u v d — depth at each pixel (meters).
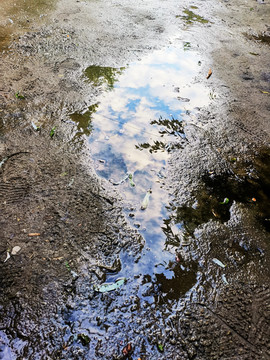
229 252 2.00
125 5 5.50
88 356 1.49
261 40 4.77
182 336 1.58
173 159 2.62
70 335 1.55
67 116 2.94
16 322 1.57
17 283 1.71
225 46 4.49
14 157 2.45
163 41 4.45
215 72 3.88
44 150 2.55
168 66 3.90
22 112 2.90
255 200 2.36
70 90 3.28
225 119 3.11
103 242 1.96
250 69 4.00
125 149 2.67
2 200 2.12
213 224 2.16
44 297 1.67
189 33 4.75
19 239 1.91
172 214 2.20
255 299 1.77
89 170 2.44
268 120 3.14
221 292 1.79
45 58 3.75
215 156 2.68
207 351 1.54
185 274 1.86
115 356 1.49
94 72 3.62
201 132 2.92
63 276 1.76
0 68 3.47
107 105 3.15
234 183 2.47
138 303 1.70
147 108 3.17
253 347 1.57
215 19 5.31
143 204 2.23
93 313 1.64
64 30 4.41
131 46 4.23
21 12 4.82
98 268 1.83
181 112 3.16
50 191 2.22
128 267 1.86
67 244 1.92
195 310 1.69
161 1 5.85
